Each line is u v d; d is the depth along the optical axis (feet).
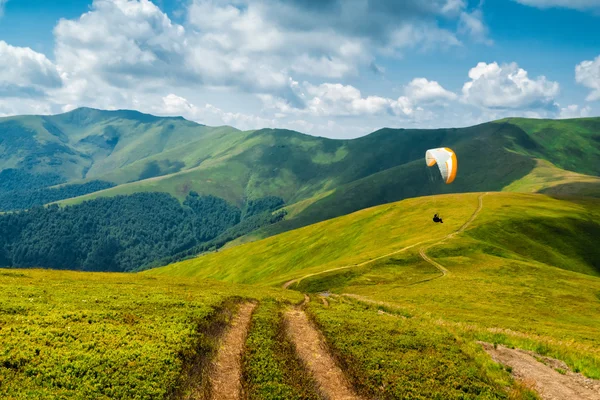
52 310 92.38
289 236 515.09
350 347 93.71
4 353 64.54
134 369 66.59
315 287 249.34
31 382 58.65
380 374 80.74
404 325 120.67
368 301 173.58
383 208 490.08
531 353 106.83
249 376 74.38
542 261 295.69
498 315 168.25
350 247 394.93
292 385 73.36
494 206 413.59
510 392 79.25
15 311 88.53
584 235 336.90
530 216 364.79
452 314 163.02
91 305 101.76
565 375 92.27
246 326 105.19
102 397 58.34
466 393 77.15
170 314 99.55
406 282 234.58
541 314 174.40
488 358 96.73
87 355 68.13
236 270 456.04
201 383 68.64
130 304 106.52
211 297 128.47
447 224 359.87
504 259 268.41
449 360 92.53
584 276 242.17
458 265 259.39
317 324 113.50
